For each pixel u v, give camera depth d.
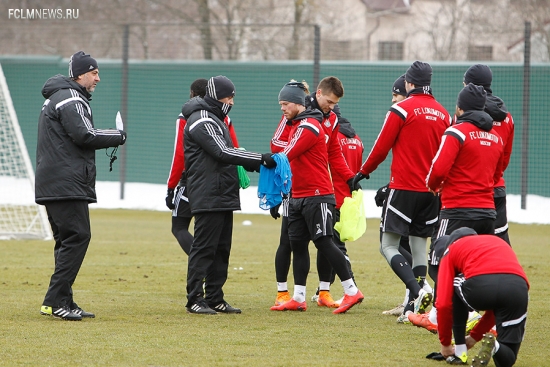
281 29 103.25
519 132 75.75
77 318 24.47
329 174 27.16
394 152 25.77
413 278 24.95
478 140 22.44
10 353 19.80
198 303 26.14
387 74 80.56
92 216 67.00
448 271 18.75
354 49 107.56
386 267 39.25
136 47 110.56
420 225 26.09
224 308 26.64
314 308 28.22
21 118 88.94
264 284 33.69
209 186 25.66
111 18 111.44
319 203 26.45
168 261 40.59
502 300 17.95
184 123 30.36
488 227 22.77
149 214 69.44
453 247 18.86
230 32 101.62
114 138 24.36
